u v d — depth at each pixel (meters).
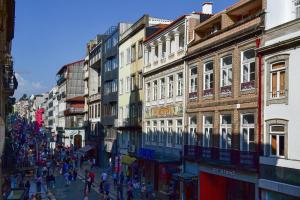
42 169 47.28
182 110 31.62
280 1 20.58
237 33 23.89
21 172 41.09
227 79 25.59
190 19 30.97
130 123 45.19
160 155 34.88
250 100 22.67
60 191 37.84
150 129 39.00
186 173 29.72
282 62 20.33
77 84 87.69
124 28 50.81
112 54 53.16
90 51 67.44
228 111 25.00
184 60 31.23
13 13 25.95
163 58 35.97
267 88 21.22
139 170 41.09
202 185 27.91
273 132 20.81
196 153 28.36
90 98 66.69
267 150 21.11
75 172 44.69
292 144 19.30
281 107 20.12
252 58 22.97
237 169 23.47
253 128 22.70
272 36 21.02
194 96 29.64
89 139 66.81
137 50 43.59
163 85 36.25
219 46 25.95
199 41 29.08
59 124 98.88
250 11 25.31
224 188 26.86
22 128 124.00
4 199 24.61
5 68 26.09
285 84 19.88
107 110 55.91
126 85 47.44
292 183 19.11
